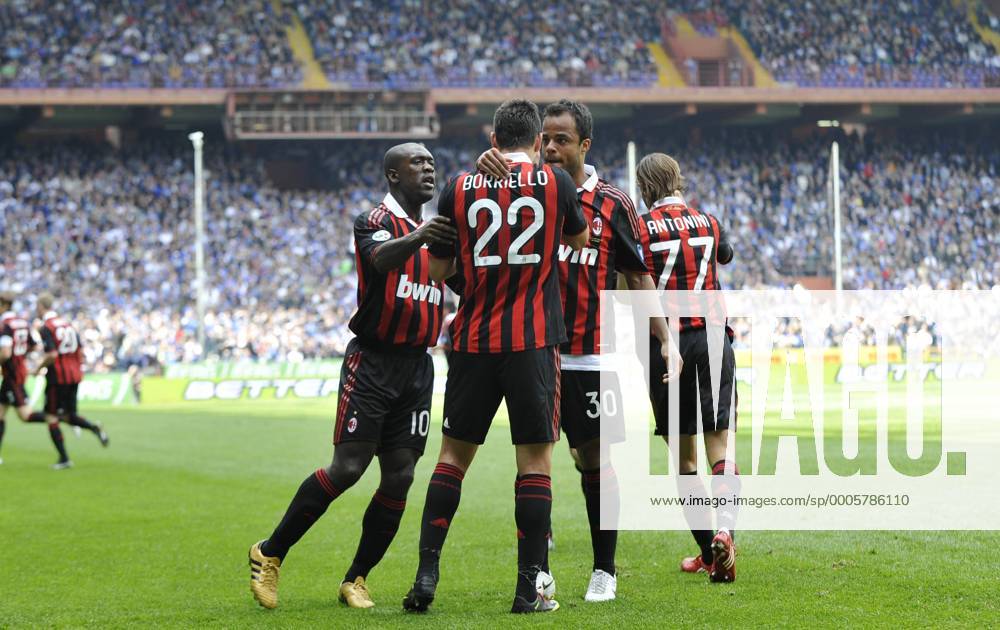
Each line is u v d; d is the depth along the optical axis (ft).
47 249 466.29
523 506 63.82
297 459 178.29
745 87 540.11
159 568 87.71
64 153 513.45
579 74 541.34
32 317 440.04
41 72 496.64
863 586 69.46
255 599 69.87
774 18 589.32
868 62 581.94
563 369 67.77
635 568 80.12
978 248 551.18
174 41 523.70
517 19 566.36
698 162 571.69
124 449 203.51
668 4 585.63
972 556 78.69
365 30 549.54
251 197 510.99
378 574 82.84
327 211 513.04
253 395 373.61
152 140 540.93
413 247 63.36
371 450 69.31
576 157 68.18
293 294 472.44
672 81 553.64
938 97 553.64
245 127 504.84
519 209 62.08
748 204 551.18
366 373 69.36
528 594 63.72
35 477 160.25
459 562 85.61
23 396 176.65
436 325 71.05
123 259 468.34
